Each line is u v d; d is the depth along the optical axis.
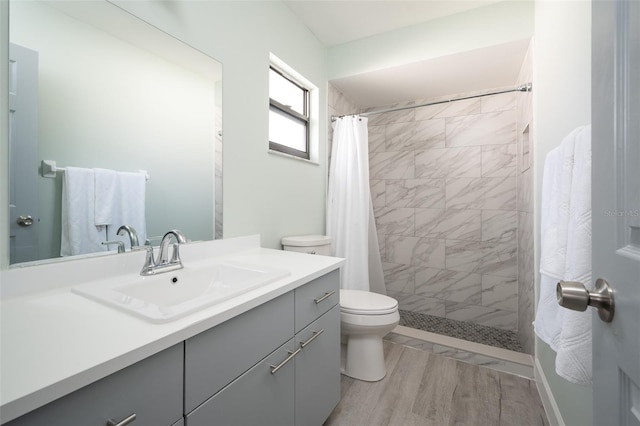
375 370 1.69
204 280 1.16
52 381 0.44
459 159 2.65
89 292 0.82
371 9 1.93
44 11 0.88
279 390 0.97
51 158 0.89
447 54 1.98
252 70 1.63
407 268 2.87
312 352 1.17
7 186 0.81
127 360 0.53
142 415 0.57
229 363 0.78
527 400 1.53
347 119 2.30
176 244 1.13
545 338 0.94
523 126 2.05
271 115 1.93
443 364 1.88
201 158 1.36
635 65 0.39
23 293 0.82
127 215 1.08
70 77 0.93
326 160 2.40
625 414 0.41
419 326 2.49
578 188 0.78
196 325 0.66
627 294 0.40
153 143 1.17
